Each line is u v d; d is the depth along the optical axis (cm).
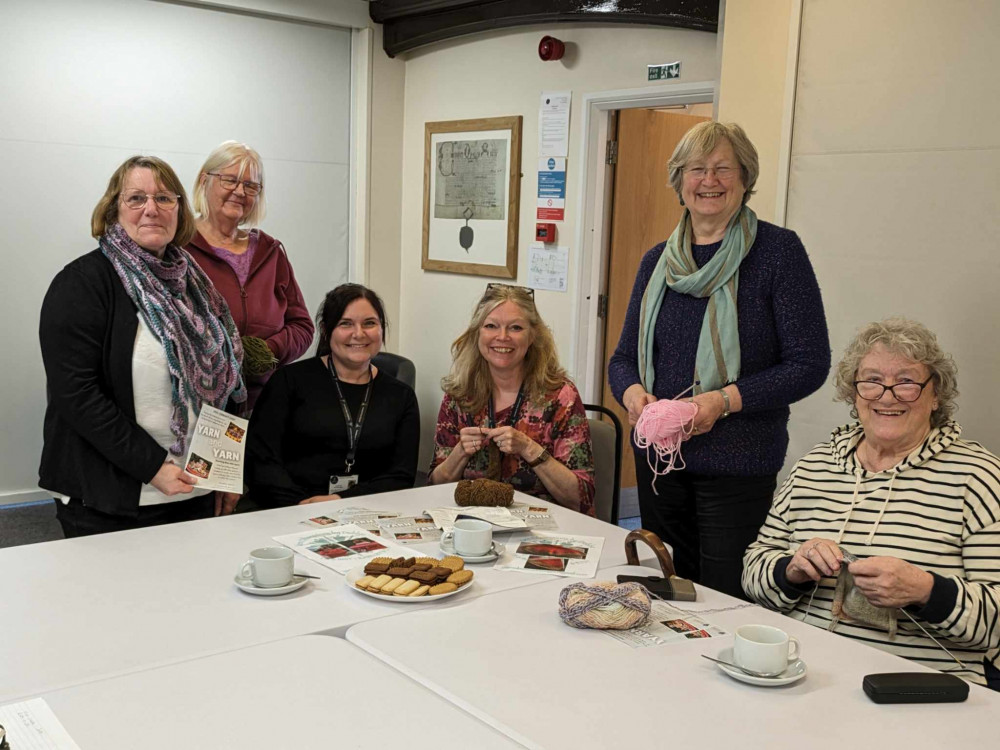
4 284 457
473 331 274
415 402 296
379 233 578
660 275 244
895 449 188
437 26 519
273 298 343
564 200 478
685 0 388
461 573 186
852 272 294
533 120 490
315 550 206
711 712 135
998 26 254
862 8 284
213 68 502
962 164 264
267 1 504
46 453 239
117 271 237
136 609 169
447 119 546
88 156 470
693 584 191
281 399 283
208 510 257
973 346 266
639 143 479
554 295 489
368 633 161
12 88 445
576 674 147
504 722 130
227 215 329
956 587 165
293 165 541
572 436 271
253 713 130
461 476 279
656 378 247
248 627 162
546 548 215
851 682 147
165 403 239
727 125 229
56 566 191
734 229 231
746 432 231
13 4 439
